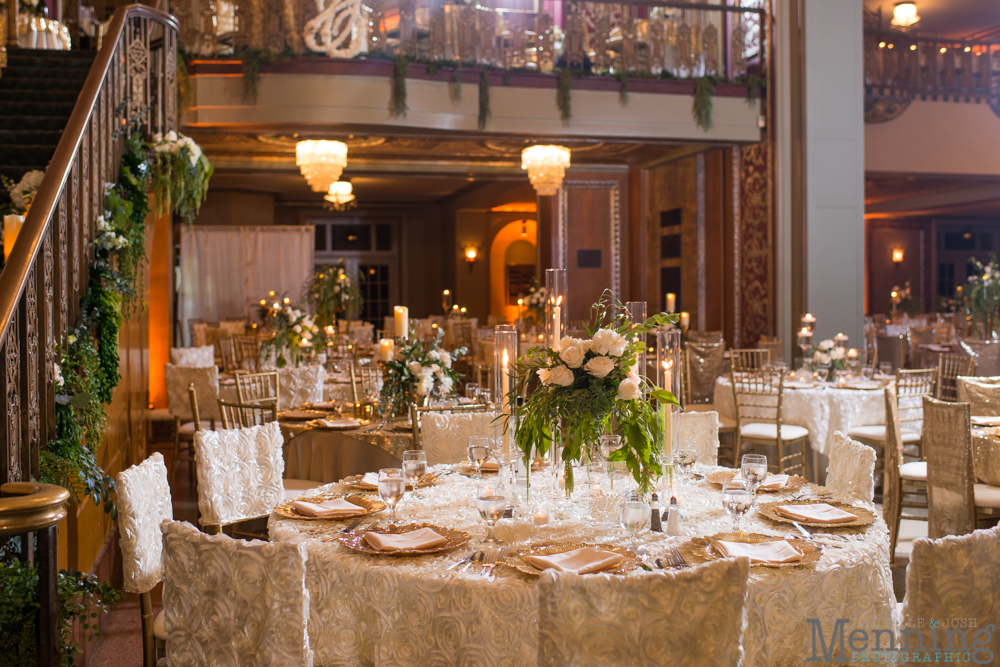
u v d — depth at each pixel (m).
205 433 3.40
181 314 13.38
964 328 12.30
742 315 10.41
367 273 18.34
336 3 8.32
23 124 5.74
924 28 14.66
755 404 6.41
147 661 2.73
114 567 4.59
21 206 4.51
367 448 4.91
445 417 4.12
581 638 1.62
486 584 2.04
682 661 1.65
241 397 5.73
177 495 6.30
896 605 2.42
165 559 2.02
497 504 2.25
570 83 9.14
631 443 2.53
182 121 8.23
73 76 6.55
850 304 9.73
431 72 8.60
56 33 7.98
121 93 5.46
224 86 8.23
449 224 17.83
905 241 19.53
